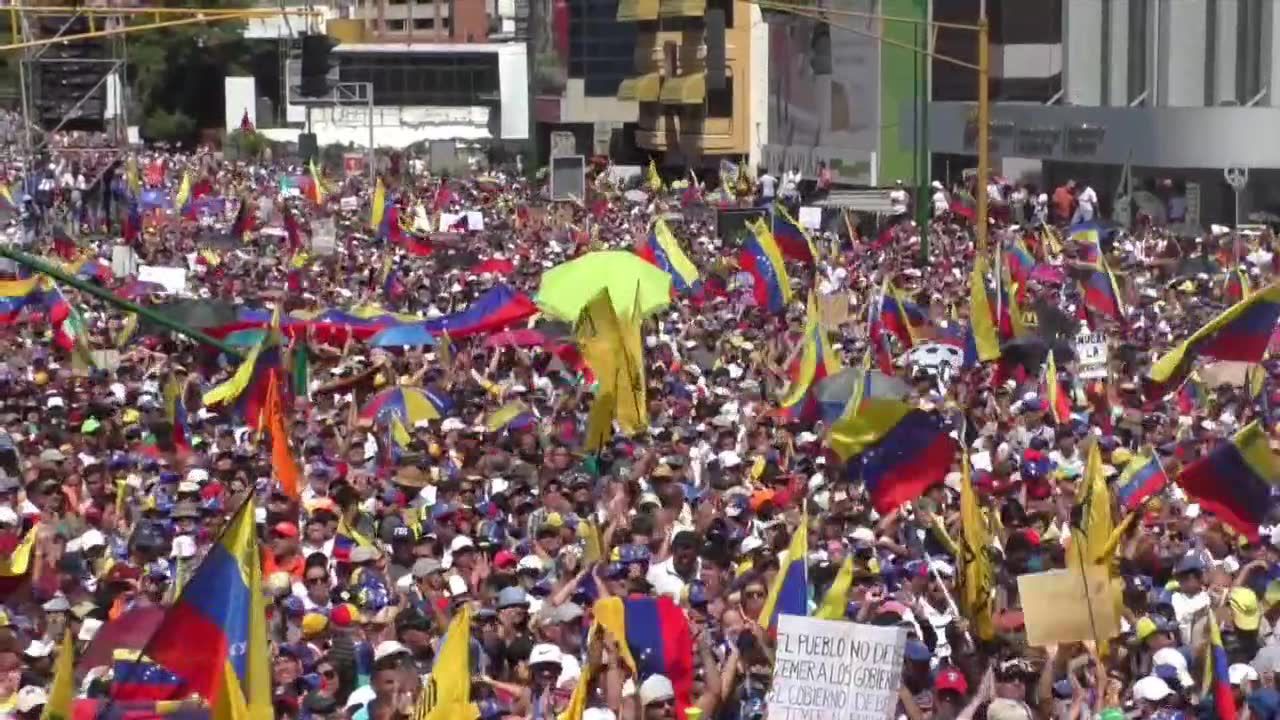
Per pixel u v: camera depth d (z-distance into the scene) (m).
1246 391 68.75
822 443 60.81
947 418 63.09
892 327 86.00
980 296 75.81
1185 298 98.00
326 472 58.53
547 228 164.00
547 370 81.44
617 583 45.06
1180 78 162.62
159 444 65.94
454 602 43.53
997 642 41.78
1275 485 53.88
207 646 34.16
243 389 70.50
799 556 41.06
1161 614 44.16
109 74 176.25
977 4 197.88
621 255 84.00
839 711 34.78
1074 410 69.50
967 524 42.38
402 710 38.03
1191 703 39.94
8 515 51.06
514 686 39.34
